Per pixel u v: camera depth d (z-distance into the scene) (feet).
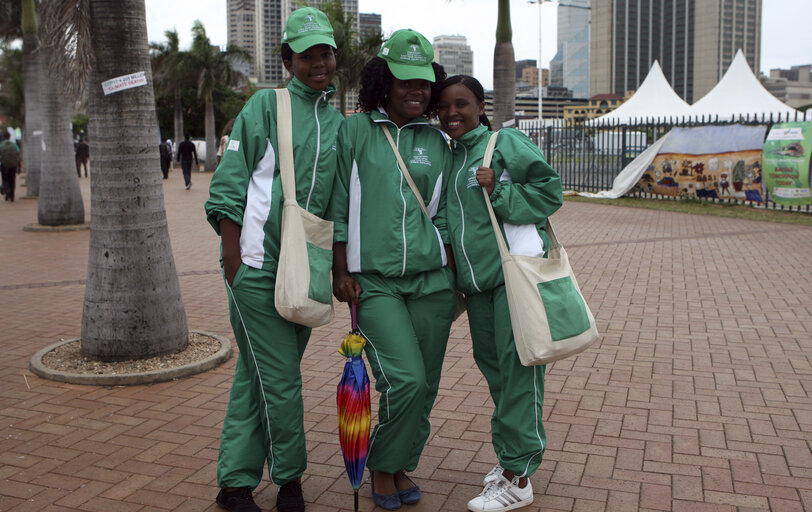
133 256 15.98
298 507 9.86
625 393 14.61
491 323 10.12
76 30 15.51
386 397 9.52
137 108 15.74
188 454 11.87
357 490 9.45
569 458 11.65
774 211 47.98
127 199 15.79
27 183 63.00
